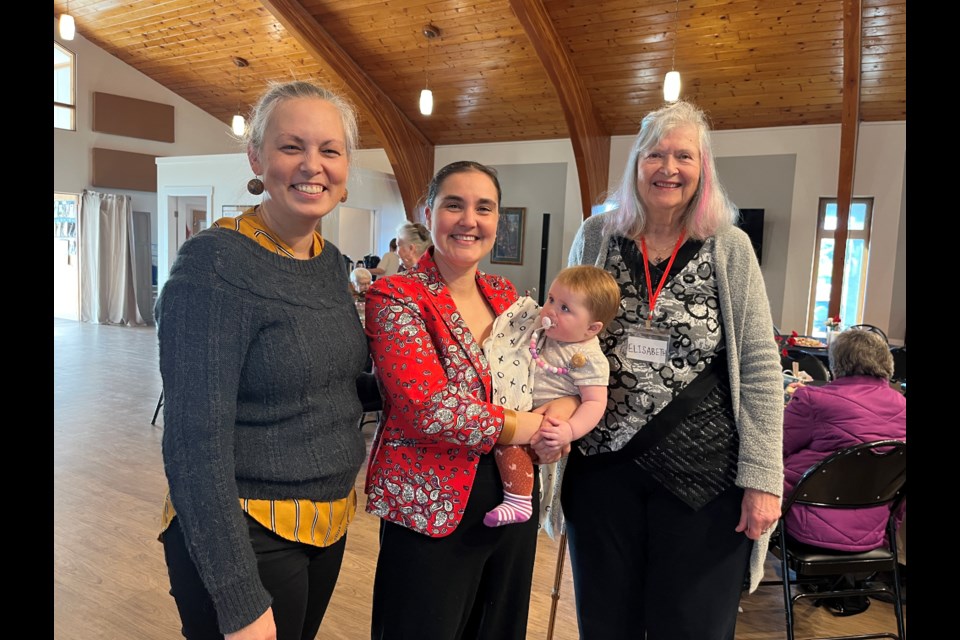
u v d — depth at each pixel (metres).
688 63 6.92
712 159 1.49
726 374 1.46
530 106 8.54
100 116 10.84
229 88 10.72
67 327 10.34
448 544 1.29
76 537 2.89
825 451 2.21
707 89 7.29
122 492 3.45
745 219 7.93
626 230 1.58
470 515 1.30
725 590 1.45
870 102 6.89
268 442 1.07
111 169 11.07
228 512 0.96
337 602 2.45
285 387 1.07
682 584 1.44
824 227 7.71
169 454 0.96
